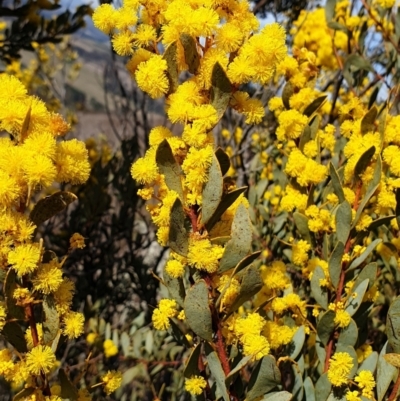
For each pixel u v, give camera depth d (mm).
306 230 307
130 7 219
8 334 197
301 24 557
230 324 227
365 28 488
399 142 277
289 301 283
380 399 238
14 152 189
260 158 573
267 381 223
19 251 188
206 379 239
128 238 658
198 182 204
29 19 567
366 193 270
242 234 206
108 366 483
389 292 408
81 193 689
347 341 260
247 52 203
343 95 607
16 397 199
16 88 204
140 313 572
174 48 208
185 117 204
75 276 671
